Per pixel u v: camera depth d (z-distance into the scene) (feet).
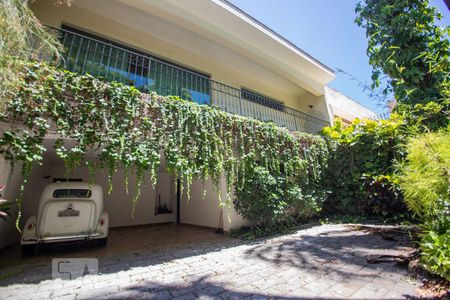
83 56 16.63
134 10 17.39
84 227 12.82
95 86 10.64
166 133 12.57
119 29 18.35
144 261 11.10
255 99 27.61
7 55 7.73
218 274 9.20
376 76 16.89
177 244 14.84
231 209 17.67
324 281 8.12
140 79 18.97
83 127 10.14
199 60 23.29
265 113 27.91
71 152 9.82
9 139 8.61
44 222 11.93
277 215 16.71
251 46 23.49
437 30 14.83
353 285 7.68
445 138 9.01
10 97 8.45
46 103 9.37
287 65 26.96
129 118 11.31
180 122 13.01
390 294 6.91
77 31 17.04
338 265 9.62
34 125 9.14
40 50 9.55
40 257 11.76
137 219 23.73
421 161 9.32
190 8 19.01
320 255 11.04
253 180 16.53
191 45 21.39
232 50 23.30
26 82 8.97
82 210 12.94
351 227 17.20
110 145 10.60
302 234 16.10
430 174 8.82
